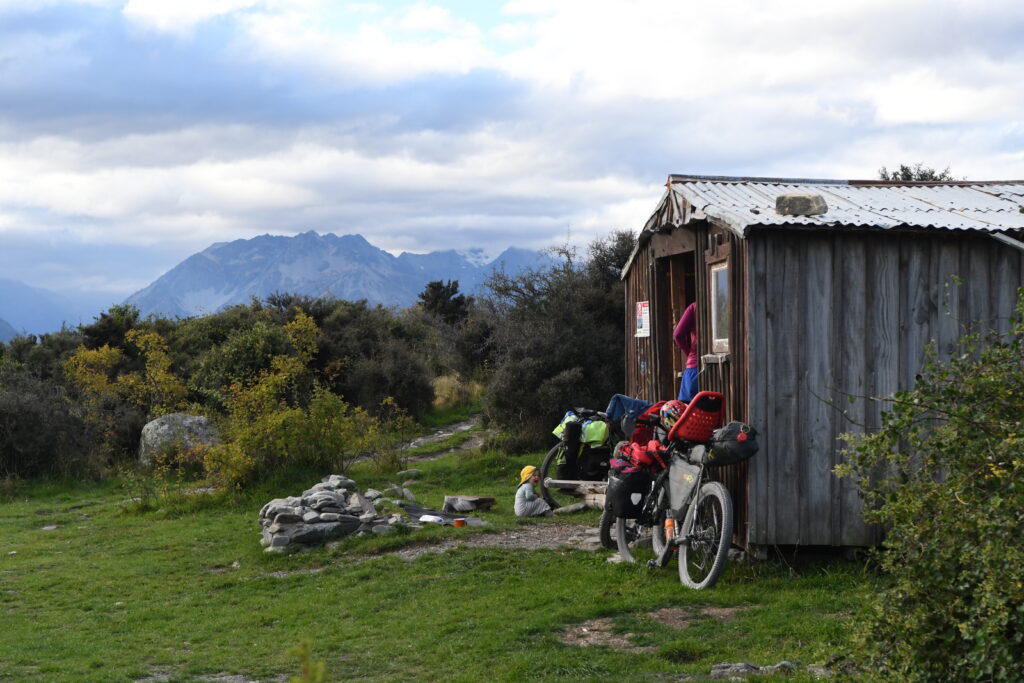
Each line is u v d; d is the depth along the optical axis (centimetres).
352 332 2820
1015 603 384
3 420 1836
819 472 826
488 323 2830
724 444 798
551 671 615
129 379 2264
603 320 2072
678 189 1029
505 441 1775
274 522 1138
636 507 905
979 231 822
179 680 688
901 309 838
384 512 1201
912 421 446
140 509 1502
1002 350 437
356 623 816
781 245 828
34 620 904
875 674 438
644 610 752
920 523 423
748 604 746
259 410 1645
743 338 841
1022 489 374
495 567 961
